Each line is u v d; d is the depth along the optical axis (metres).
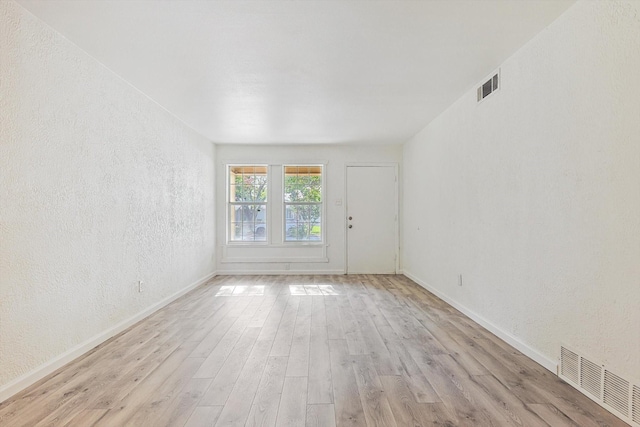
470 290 3.65
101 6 2.16
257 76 3.24
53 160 2.47
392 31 2.48
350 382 2.26
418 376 2.34
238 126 5.04
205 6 2.17
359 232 6.43
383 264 6.44
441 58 2.91
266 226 6.41
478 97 3.44
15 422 1.82
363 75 3.24
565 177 2.26
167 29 2.44
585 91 2.09
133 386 2.21
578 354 2.14
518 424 1.80
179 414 1.90
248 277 6.10
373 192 6.43
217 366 2.50
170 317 3.73
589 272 2.06
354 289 5.11
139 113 3.65
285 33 2.49
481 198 3.40
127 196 3.43
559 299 2.31
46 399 2.05
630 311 1.80
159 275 4.10
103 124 3.04
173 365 2.52
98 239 2.98
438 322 3.52
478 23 2.38
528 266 2.65
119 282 3.29
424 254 5.20
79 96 2.73
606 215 1.94
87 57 2.82
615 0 1.88
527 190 2.66
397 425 1.79
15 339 2.15
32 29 2.27
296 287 5.26
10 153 2.12
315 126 5.07
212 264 6.11
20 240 2.20
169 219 4.38
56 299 2.49
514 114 2.83
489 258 3.24
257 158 6.37
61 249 2.55
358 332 3.23
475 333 3.19
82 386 2.21
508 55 2.87
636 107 1.76
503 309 3.01
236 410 1.93
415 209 5.65
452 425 1.79
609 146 1.92
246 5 2.16
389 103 4.05
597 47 2.00
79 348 2.70
